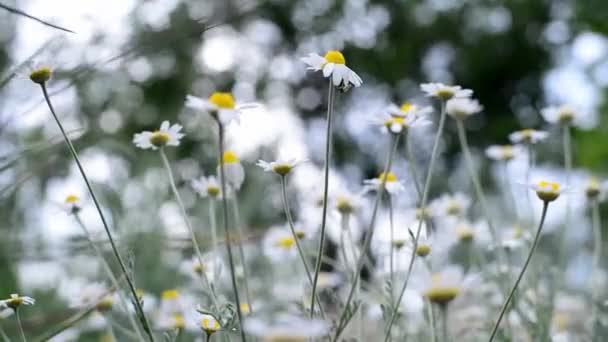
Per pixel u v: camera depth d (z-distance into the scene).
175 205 1.36
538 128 4.06
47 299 1.19
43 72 0.63
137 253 1.08
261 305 0.79
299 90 3.69
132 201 1.27
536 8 4.02
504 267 0.86
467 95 0.70
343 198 0.77
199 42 2.33
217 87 2.90
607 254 1.50
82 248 0.96
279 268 1.05
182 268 1.10
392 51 3.98
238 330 0.66
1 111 0.89
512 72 4.16
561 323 0.93
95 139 1.14
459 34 4.05
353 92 3.71
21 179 0.91
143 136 0.69
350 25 3.99
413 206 0.92
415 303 0.78
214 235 0.75
